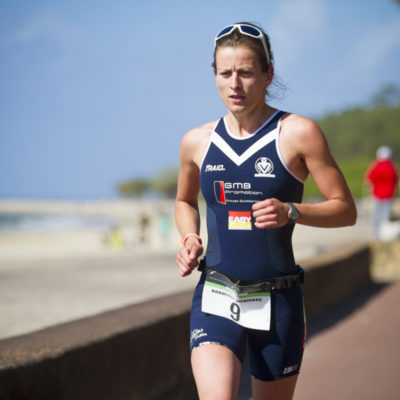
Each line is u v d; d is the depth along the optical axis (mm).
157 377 13758
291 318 8367
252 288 8336
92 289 34469
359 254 31391
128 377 12719
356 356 17828
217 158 8352
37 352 10523
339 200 8109
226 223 8422
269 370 8281
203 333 8266
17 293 32719
